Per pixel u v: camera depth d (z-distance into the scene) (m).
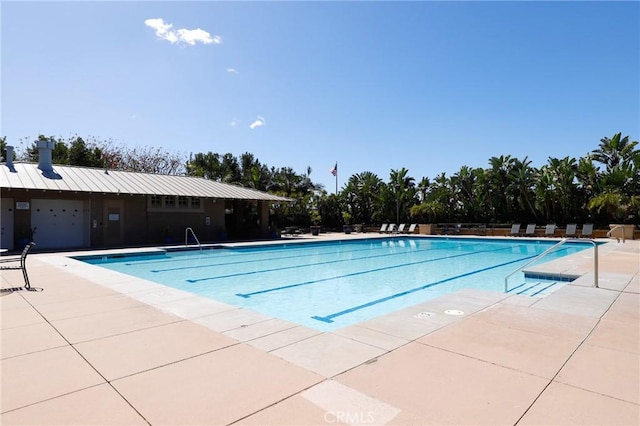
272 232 23.08
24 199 14.81
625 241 18.89
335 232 30.72
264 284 9.70
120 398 2.62
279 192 32.62
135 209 17.59
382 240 23.44
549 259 14.89
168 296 6.05
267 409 2.46
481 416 2.35
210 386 2.80
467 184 30.06
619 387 2.77
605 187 23.48
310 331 4.20
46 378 2.96
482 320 4.59
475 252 17.53
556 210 25.33
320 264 13.45
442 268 12.51
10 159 16.36
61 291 6.43
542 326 4.34
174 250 15.38
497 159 27.72
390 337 3.96
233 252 16.73
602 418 2.32
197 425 2.26
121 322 4.55
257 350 3.59
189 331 4.19
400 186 31.67
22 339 3.92
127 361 3.31
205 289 9.06
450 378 2.94
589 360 3.31
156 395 2.66
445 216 29.27
